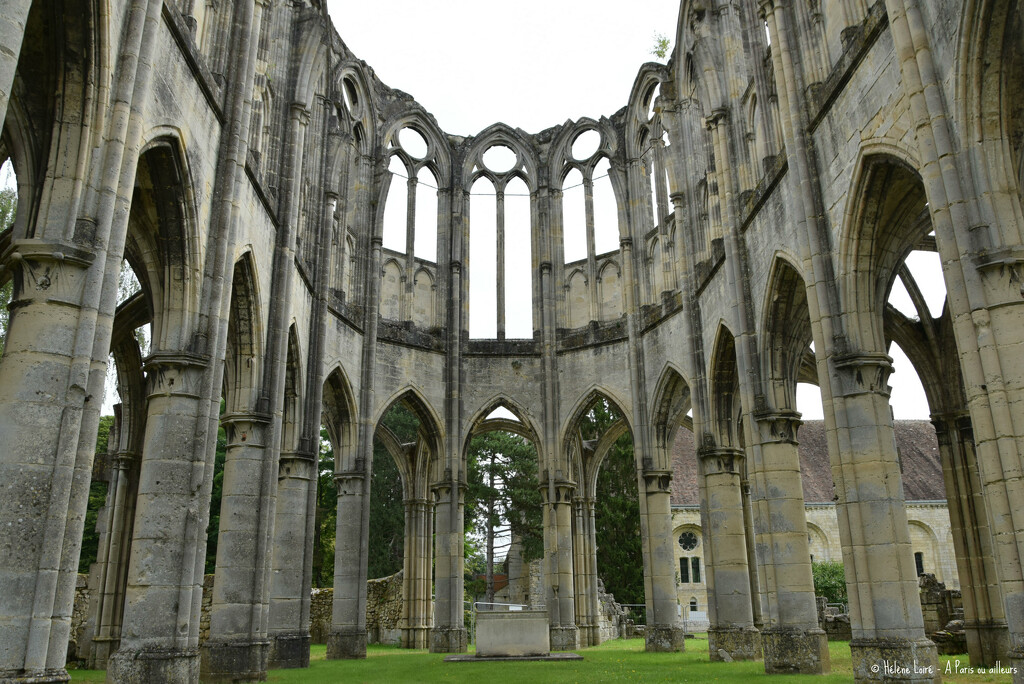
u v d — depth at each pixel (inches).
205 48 731.4
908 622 584.7
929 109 505.7
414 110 1384.1
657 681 671.8
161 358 616.1
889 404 639.8
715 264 996.6
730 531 981.2
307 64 975.6
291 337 968.9
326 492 1995.6
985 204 464.8
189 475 607.2
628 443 1925.4
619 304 1364.4
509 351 1337.4
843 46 685.9
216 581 768.9
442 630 1174.3
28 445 394.9
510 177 1438.2
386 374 1238.3
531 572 1716.3
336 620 1080.2
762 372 845.8
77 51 444.1
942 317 954.1
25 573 379.9
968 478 920.3
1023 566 418.0
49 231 427.2
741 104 956.0
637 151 1330.0
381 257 1279.5
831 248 688.4
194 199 634.8
